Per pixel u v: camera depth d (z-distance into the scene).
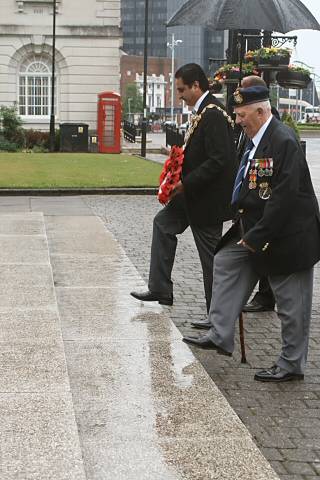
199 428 4.89
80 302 8.10
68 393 5.36
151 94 140.12
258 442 4.82
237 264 5.88
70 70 39.47
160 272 7.65
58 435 4.65
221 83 15.14
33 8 39.03
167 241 7.59
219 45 127.50
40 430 4.72
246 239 5.50
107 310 7.80
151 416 5.07
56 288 8.73
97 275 9.44
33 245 11.28
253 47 16.42
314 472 4.41
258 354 6.64
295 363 5.89
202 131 6.93
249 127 5.67
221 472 4.29
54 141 37.72
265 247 5.48
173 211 7.57
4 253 10.62
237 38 16.09
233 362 6.40
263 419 5.19
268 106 5.63
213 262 6.48
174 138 32.88
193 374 5.93
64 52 39.38
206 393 5.52
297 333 5.83
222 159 6.82
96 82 39.69
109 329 7.11
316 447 4.75
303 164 5.61
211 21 13.79
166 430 4.85
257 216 5.68
